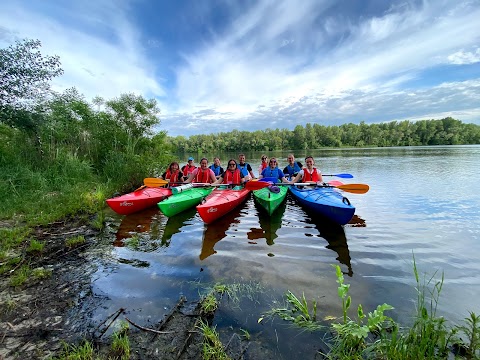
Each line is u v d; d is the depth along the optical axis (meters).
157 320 2.89
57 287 3.52
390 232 5.46
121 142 12.65
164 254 4.59
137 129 13.77
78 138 11.66
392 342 2.20
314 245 4.89
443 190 9.20
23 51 8.19
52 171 8.92
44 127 9.38
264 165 10.59
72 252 4.62
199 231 5.80
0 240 4.82
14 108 8.36
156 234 5.62
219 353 2.39
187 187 7.94
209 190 8.65
